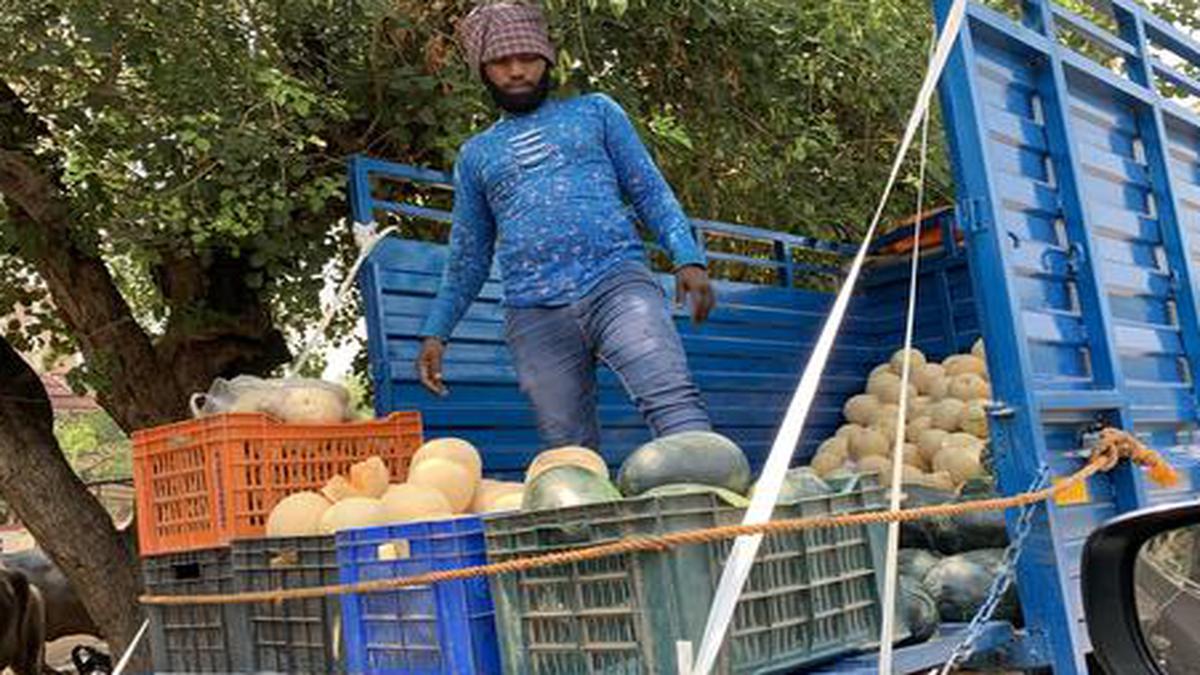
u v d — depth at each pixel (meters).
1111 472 3.72
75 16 5.34
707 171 7.67
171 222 5.68
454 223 4.53
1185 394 4.43
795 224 8.07
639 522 2.60
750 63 7.16
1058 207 3.95
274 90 5.45
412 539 2.98
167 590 3.79
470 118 6.46
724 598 2.42
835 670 2.86
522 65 4.32
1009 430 3.42
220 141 5.54
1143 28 4.77
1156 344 4.29
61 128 5.85
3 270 7.38
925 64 7.46
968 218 3.51
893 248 7.64
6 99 6.11
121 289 7.79
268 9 5.85
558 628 2.73
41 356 8.16
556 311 4.20
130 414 6.79
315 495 3.56
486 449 5.57
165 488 3.81
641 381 4.03
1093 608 2.22
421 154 6.86
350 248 6.80
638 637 2.58
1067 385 3.71
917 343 7.50
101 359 6.66
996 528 4.27
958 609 3.74
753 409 6.76
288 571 3.34
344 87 6.39
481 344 5.64
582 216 4.19
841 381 7.36
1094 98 4.32
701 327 6.56
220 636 3.54
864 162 8.14
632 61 7.07
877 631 3.02
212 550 3.62
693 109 7.32
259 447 3.70
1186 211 4.86
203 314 6.74
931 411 6.41
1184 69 5.73
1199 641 2.24
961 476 5.74
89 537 6.46
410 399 5.34
